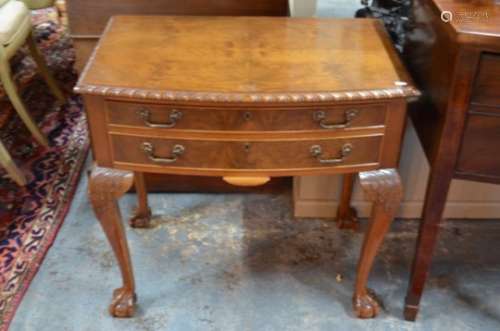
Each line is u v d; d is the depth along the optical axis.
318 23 1.33
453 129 1.06
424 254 1.25
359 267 1.32
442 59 1.09
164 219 1.69
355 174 1.54
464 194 1.66
